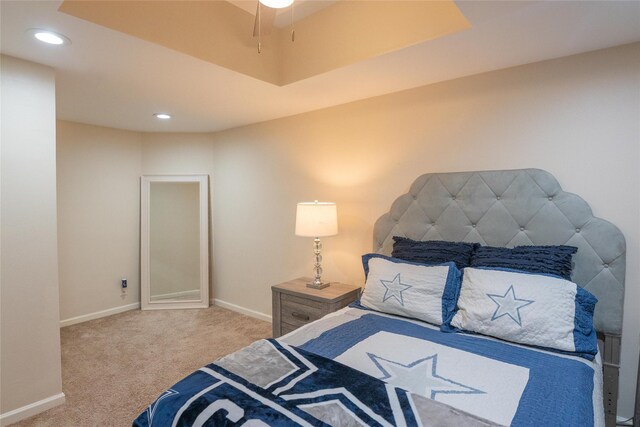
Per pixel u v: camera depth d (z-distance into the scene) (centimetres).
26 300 221
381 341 175
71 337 341
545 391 130
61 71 233
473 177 236
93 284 396
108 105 313
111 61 217
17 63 213
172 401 127
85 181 388
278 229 371
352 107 304
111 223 409
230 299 427
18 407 218
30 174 221
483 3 153
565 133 209
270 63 257
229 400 122
